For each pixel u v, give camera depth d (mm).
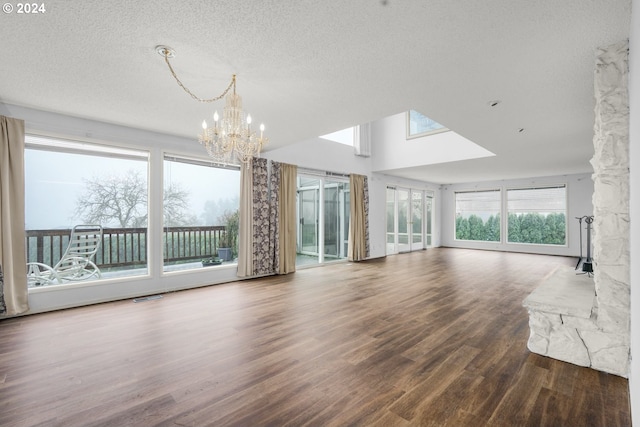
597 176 2172
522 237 9125
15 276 3230
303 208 6730
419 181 9883
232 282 4992
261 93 2859
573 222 8195
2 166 3145
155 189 4285
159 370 2133
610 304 2068
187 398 1811
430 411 1692
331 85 2691
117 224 4191
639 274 1239
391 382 1990
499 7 1704
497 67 2396
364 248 7543
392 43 2059
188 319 3195
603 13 1753
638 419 1262
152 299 3967
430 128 6996
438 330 2891
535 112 3416
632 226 1571
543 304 2328
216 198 5156
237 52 2160
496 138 4570
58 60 2279
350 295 4168
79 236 3910
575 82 2664
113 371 2117
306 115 3467
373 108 3258
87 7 1677
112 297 3891
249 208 5191
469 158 6309
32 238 3592
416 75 2520
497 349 2479
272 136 4418
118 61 2295
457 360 2291
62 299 3541
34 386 1925
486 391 1886
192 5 1667
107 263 4121
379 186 8258
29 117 3344
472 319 3189
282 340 2654
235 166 5332
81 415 1648
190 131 4230
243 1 1637
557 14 1768
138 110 3387
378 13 1747
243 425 1578
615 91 2057
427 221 10375
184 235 4758
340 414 1667
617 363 2059
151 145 4238
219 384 1960
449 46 2098
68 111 3430
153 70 2434
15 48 2111
